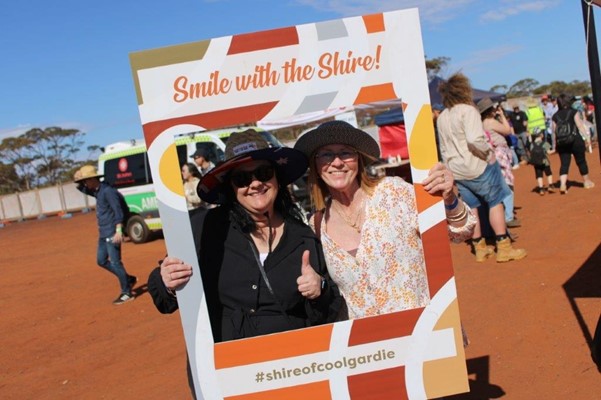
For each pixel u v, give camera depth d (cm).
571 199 1058
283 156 260
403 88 239
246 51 237
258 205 257
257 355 244
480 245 733
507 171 853
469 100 699
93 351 647
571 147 1133
